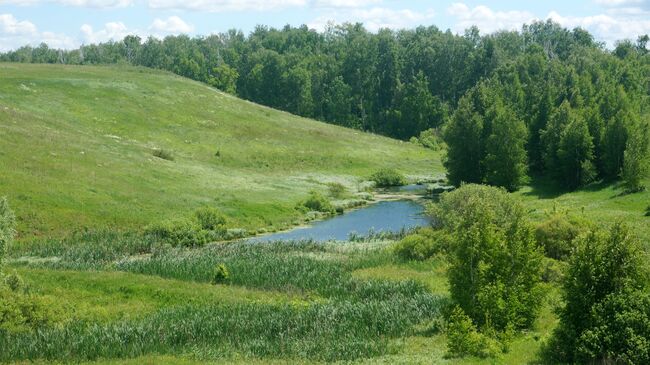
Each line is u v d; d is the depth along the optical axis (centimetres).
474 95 11750
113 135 9831
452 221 5244
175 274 4641
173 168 8744
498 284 2939
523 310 3028
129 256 5391
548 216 5125
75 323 3459
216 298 4012
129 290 4141
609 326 2467
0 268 3797
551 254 4484
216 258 5066
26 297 3600
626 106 10088
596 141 8856
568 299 2622
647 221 5700
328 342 3092
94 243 5666
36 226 6031
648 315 2438
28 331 3328
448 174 10100
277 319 3441
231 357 2964
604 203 7256
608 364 2419
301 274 4538
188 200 7438
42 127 8825
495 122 9381
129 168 8106
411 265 4822
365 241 6075
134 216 6656
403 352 2898
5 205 3962
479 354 2700
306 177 9994
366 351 2916
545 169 10044
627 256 2573
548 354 2605
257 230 6894
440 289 4028
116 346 3103
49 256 5288
